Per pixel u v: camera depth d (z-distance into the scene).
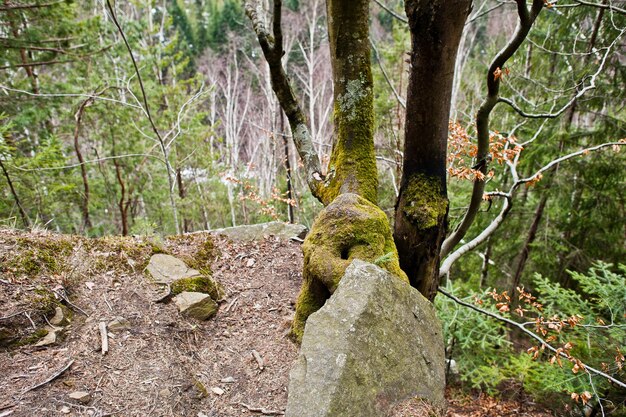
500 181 7.44
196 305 3.15
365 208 2.83
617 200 6.74
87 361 2.41
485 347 5.14
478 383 4.79
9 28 6.81
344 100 3.22
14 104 6.62
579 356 4.45
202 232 4.55
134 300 3.03
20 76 7.93
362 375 1.97
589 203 6.87
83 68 7.68
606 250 7.09
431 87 2.47
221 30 22.44
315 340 2.10
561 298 4.89
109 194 9.31
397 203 3.06
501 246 8.55
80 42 7.29
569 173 6.84
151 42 9.86
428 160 2.83
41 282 2.81
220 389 2.55
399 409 2.00
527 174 7.20
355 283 2.29
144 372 2.46
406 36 8.21
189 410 2.32
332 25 3.12
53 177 6.95
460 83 12.38
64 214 8.21
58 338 2.51
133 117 8.20
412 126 2.71
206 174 11.20
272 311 3.43
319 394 1.87
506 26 12.23
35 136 8.12
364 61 3.17
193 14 24.73
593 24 6.09
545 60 7.13
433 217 2.85
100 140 8.39
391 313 2.26
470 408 5.16
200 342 2.95
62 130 8.21
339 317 2.15
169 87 9.11
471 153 3.71
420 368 2.24
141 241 3.75
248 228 4.77
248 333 3.13
